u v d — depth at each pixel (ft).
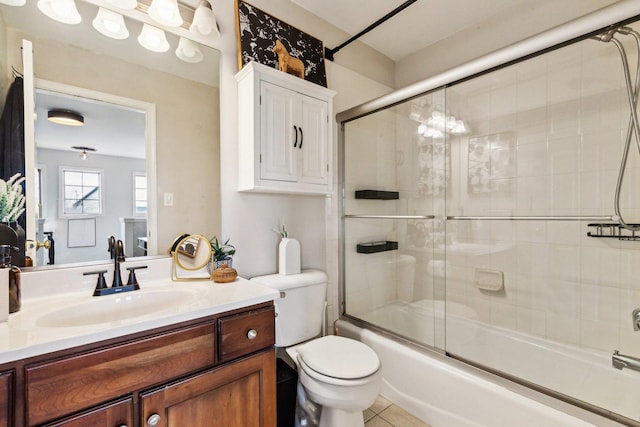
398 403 5.72
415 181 8.05
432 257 7.74
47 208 3.80
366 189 7.80
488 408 4.51
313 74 6.55
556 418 3.91
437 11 6.83
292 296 5.39
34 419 2.36
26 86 3.73
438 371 5.13
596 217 5.50
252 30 5.59
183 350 3.12
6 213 3.55
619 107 5.21
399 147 8.30
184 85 4.91
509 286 6.61
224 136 5.30
